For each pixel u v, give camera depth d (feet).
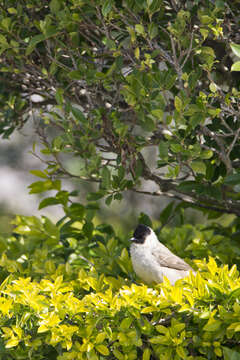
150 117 30.73
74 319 23.59
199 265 26.84
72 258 36.55
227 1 31.86
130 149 32.14
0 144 85.76
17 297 23.95
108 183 32.17
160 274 30.96
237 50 25.68
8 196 89.15
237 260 34.17
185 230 38.40
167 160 29.37
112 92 35.83
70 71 31.91
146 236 31.91
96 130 32.19
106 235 37.42
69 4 31.19
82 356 23.03
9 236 40.52
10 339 22.77
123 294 23.25
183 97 27.32
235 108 31.40
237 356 21.56
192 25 29.78
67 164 80.74
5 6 32.48
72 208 38.17
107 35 28.60
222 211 38.19
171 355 23.13
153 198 77.97
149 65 27.63
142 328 23.13
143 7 27.02
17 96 38.75
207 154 28.94
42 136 35.91
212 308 22.88
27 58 32.91
